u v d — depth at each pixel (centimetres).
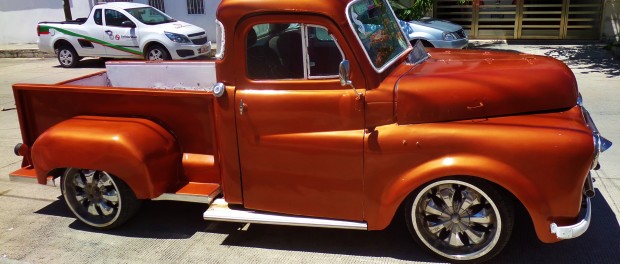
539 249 393
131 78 540
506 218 356
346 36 360
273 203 400
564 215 343
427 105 355
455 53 462
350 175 375
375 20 404
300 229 443
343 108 368
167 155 425
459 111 355
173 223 465
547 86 358
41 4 1805
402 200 365
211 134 422
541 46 1373
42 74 1326
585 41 1425
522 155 337
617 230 417
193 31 1345
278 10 366
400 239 417
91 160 416
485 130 345
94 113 449
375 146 363
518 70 372
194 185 431
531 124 345
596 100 804
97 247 430
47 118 466
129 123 427
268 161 389
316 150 376
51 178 456
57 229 464
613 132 648
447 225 377
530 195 338
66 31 1391
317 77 372
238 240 431
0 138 753
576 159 332
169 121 431
